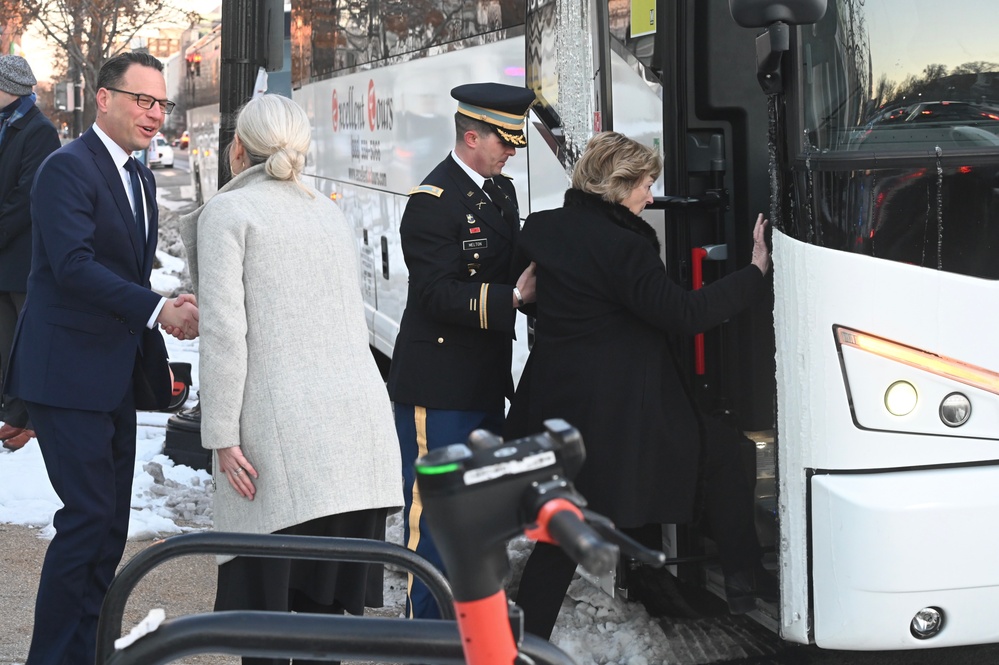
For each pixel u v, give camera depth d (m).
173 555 2.53
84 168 4.05
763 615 4.30
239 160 3.88
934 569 3.68
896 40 3.77
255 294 3.62
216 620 2.04
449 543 1.50
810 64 3.72
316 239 3.69
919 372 3.71
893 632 3.73
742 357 4.61
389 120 8.28
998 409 3.76
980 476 3.73
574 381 4.06
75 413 4.07
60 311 4.08
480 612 1.54
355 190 9.40
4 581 5.62
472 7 6.50
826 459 3.76
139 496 7.04
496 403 4.73
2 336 7.84
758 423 4.65
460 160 4.61
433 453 1.49
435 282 4.46
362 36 9.01
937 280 3.69
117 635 2.47
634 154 4.04
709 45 4.38
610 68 4.89
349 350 3.71
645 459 4.04
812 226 3.71
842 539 3.72
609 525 1.44
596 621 4.94
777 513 3.92
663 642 4.67
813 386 3.75
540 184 5.53
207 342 3.55
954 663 4.70
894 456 3.74
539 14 5.37
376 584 4.00
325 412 3.61
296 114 3.78
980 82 3.79
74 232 3.97
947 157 3.67
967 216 3.69
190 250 3.76
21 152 7.52
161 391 4.41
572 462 1.51
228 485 3.67
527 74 5.59
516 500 1.48
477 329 4.64
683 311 3.87
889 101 3.76
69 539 4.07
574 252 4.06
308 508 3.54
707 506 4.28
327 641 2.03
